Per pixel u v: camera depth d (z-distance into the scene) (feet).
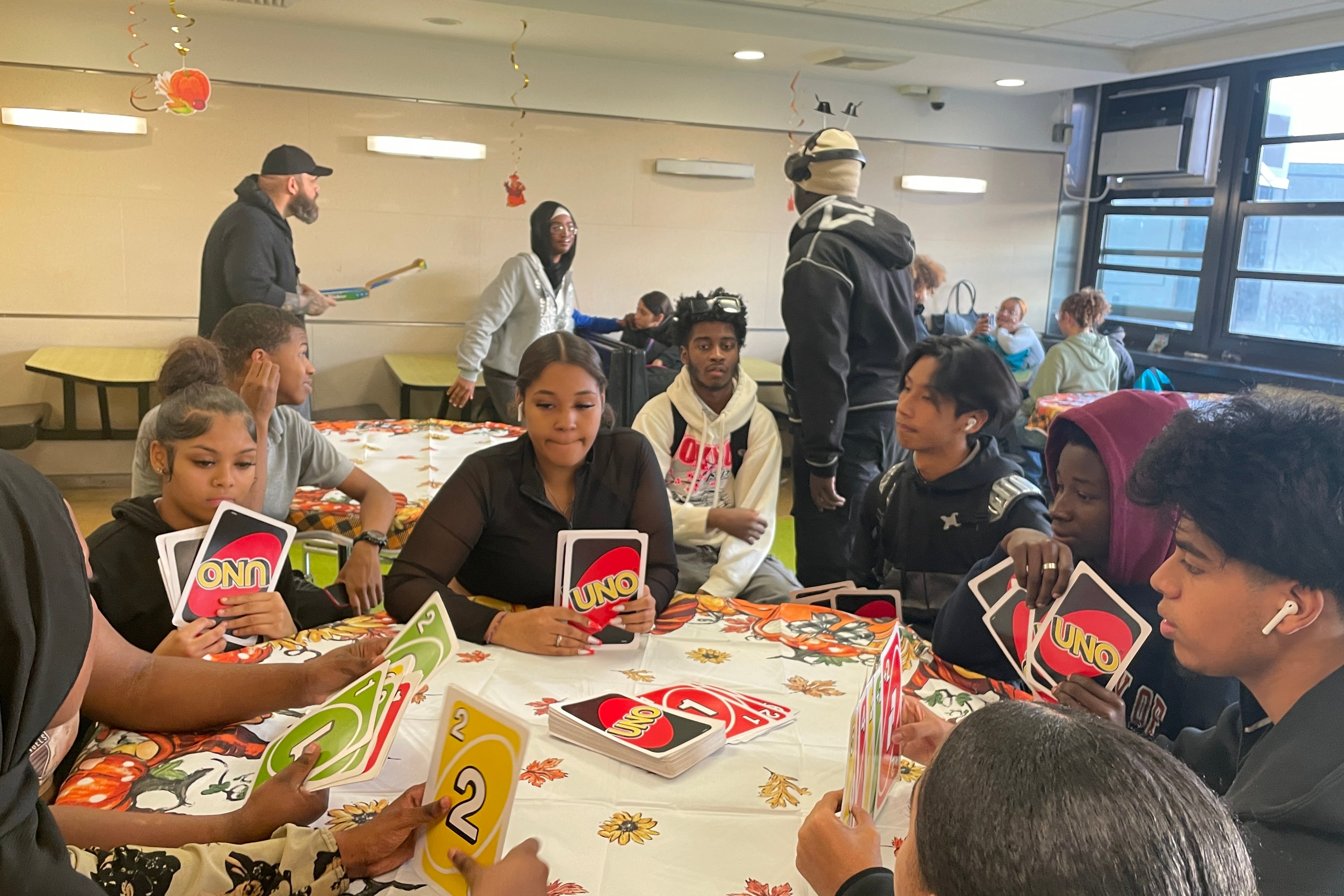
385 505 7.67
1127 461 4.69
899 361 9.80
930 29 16.57
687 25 15.17
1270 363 18.19
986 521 6.11
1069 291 22.17
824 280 9.21
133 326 16.52
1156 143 19.75
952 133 20.66
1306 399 2.89
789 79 19.24
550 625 5.04
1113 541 4.73
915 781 3.95
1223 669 2.97
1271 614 2.80
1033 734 1.92
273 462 7.36
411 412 18.04
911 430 6.11
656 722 4.13
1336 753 2.55
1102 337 16.55
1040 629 4.53
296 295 12.66
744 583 7.63
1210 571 2.87
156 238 16.34
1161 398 4.83
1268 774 2.64
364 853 3.18
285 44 16.26
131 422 16.76
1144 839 1.73
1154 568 4.72
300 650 4.99
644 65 18.30
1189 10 15.12
